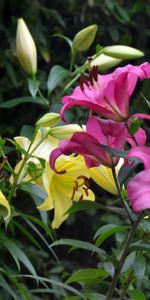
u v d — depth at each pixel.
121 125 0.99
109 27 3.05
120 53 1.29
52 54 3.05
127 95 0.98
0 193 1.05
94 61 1.31
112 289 1.07
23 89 2.77
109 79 1.01
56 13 2.86
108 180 1.08
